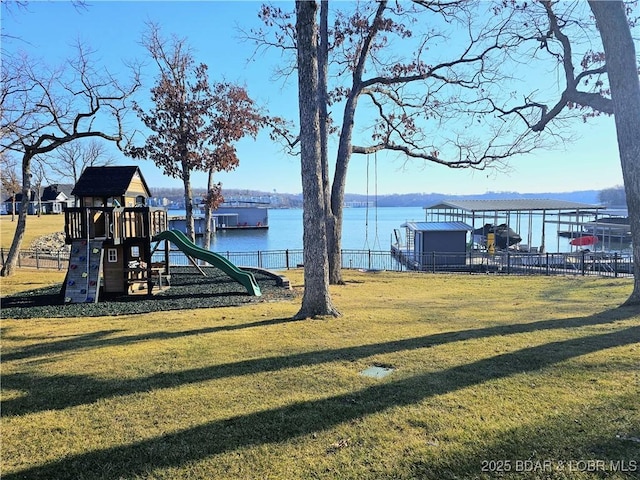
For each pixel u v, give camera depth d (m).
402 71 16.61
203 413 3.75
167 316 8.59
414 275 18.30
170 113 20.64
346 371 4.68
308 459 2.97
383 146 17.33
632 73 7.66
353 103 15.76
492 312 8.38
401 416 3.53
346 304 9.80
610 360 4.62
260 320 7.78
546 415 3.42
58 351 5.93
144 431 3.46
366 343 5.85
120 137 19.11
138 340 6.41
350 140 15.70
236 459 3.00
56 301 11.16
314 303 7.96
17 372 5.00
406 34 15.76
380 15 15.33
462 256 27.78
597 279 15.54
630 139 7.70
